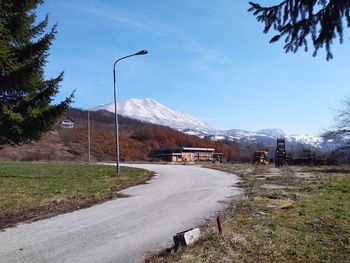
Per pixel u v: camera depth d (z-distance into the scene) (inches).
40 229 457.4
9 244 389.1
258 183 938.1
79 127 3868.1
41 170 1446.9
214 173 1354.6
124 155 3339.1
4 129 848.3
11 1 859.4
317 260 293.6
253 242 330.6
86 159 2923.2
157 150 3166.8
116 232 434.9
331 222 428.5
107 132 3858.3
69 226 472.1
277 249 314.8
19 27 874.1
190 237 339.3
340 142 1702.8
